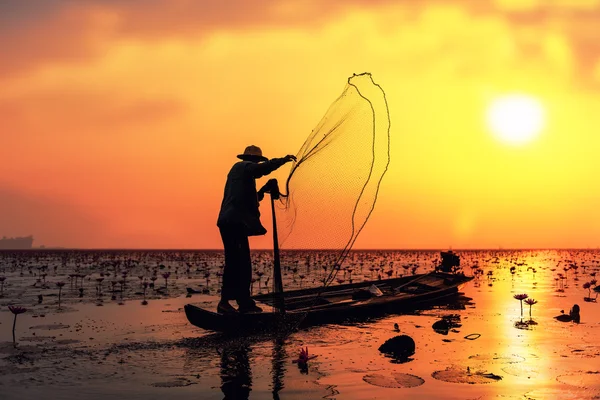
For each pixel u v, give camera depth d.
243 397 6.32
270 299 12.90
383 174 8.22
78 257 78.75
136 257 80.44
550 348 9.24
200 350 9.05
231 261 10.38
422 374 7.43
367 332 10.96
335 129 8.70
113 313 14.05
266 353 8.83
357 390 6.64
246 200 10.34
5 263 55.84
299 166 9.11
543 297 18.38
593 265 50.34
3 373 7.39
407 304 14.39
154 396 6.34
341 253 8.52
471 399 6.29
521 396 6.40
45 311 14.38
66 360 8.23
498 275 33.53
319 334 10.70
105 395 6.38
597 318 12.99
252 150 10.95
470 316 13.45
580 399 6.27
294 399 6.25
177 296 19.05
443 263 21.14
